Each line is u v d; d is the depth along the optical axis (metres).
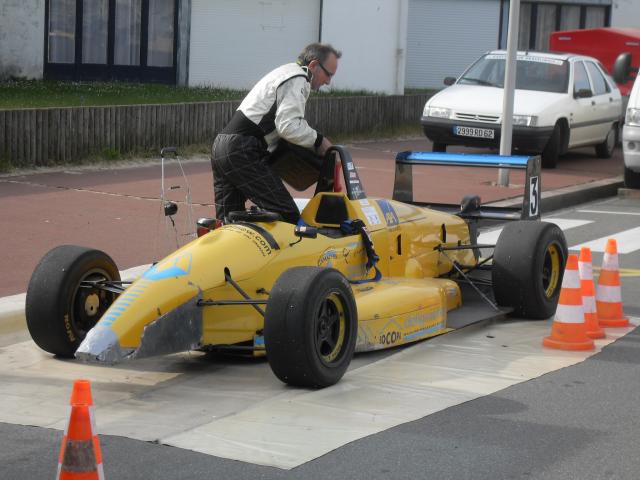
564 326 7.88
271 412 6.28
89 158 15.92
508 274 8.55
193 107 17.64
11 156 14.90
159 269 6.77
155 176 15.29
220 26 25.61
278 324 6.49
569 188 16.31
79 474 4.39
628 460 5.67
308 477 5.35
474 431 6.05
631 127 16.70
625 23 33.84
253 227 7.20
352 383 6.88
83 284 7.46
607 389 6.93
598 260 11.52
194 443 5.78
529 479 5.39
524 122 17.80
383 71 26.83
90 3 24.67
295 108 7.59
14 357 7.58
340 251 7.65
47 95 19.47
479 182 16.17
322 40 26.22
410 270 8.55
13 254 10.12
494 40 31.73
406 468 5.49
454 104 18.20
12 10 22.97
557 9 33.16
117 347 6.32
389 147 20.47
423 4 31.25
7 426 6.10
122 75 25.34
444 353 7.68
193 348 6.78
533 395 6.76
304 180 8.40
